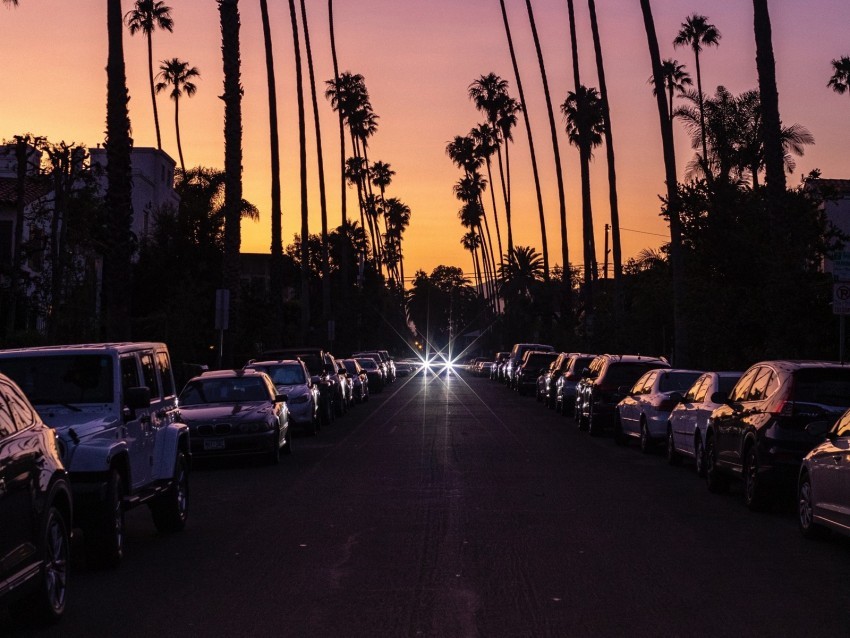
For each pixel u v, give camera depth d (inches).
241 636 314.7
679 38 2970.0
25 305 1317.7
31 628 329.4
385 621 329.7
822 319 927.7
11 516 303.3
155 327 1359.5
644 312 1770.4
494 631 316.5
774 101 1021.2
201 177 2972.4
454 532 493.7
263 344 1925.4
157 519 509.7
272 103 1987.0
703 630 316.8
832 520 446.6
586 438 1045.8
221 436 797.2
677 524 520.1
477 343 6043.3
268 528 514.0
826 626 321.4
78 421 437.4
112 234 996.6
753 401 589.6
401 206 5467.5
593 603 352.2
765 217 1055.6
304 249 2361.0
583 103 2310.5
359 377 1740.9
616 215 1977.1
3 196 1625.2
